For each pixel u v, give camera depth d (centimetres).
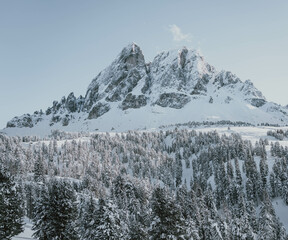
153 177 18200
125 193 9238
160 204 3127
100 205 3703
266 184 13388
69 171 17175
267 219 8319
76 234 3781
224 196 13362
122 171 18288
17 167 15088
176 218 3136
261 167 14100
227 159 17562
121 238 3669
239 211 10375
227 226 7519
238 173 14100
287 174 13312
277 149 16875
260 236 8081
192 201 8225
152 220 3088
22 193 8800
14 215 3872
